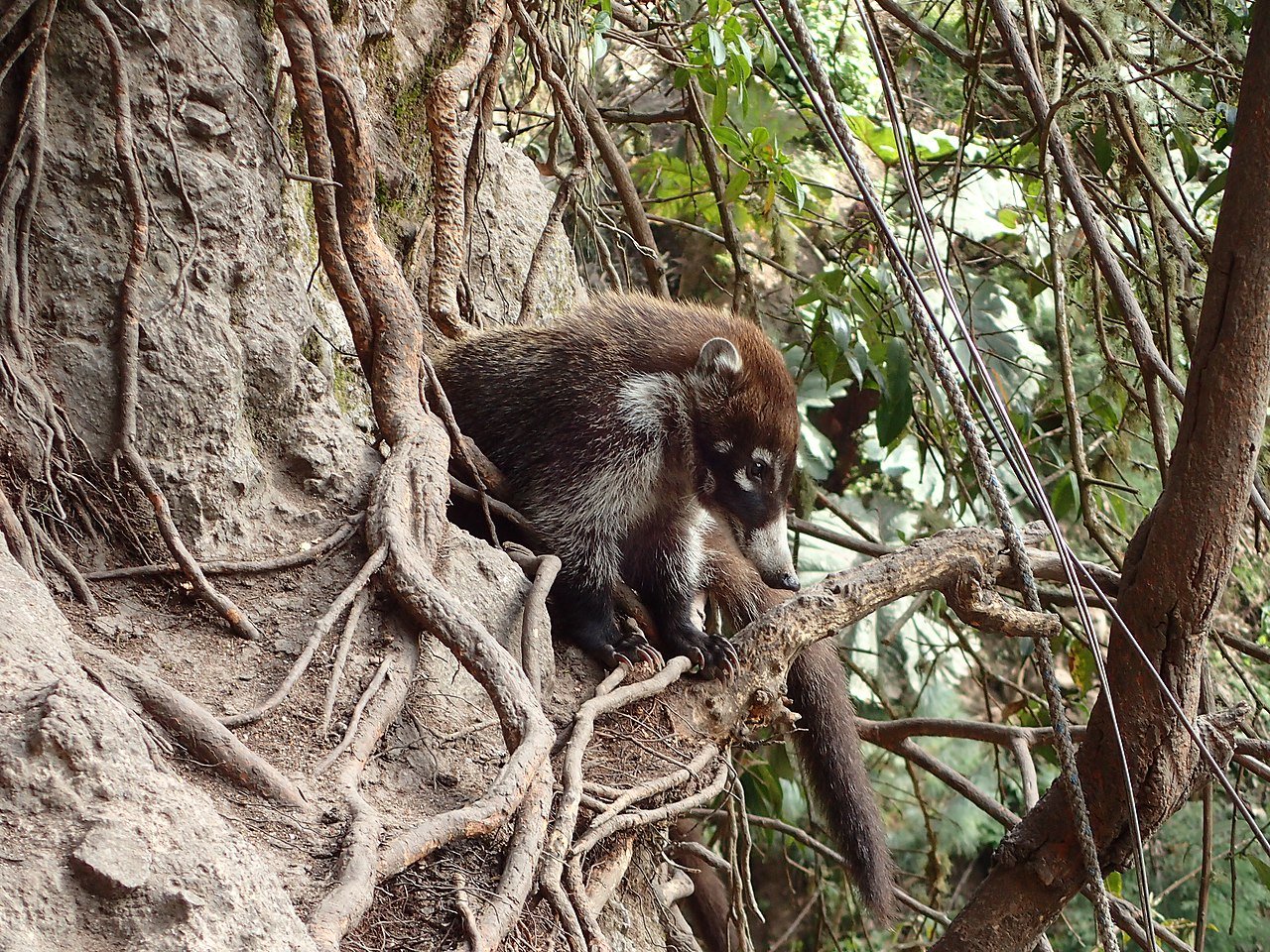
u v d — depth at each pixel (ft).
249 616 8.98
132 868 5.18
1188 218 14.98
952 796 31.40
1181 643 10.02
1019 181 20.70
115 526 9.04
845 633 29.45
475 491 12.65
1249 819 9.46
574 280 19.47
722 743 11.53
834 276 18.29
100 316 9.20
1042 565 12.93
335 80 9.81
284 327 10.45
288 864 6.69
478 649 8.57
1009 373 23.63
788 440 14.89
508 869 7.42
